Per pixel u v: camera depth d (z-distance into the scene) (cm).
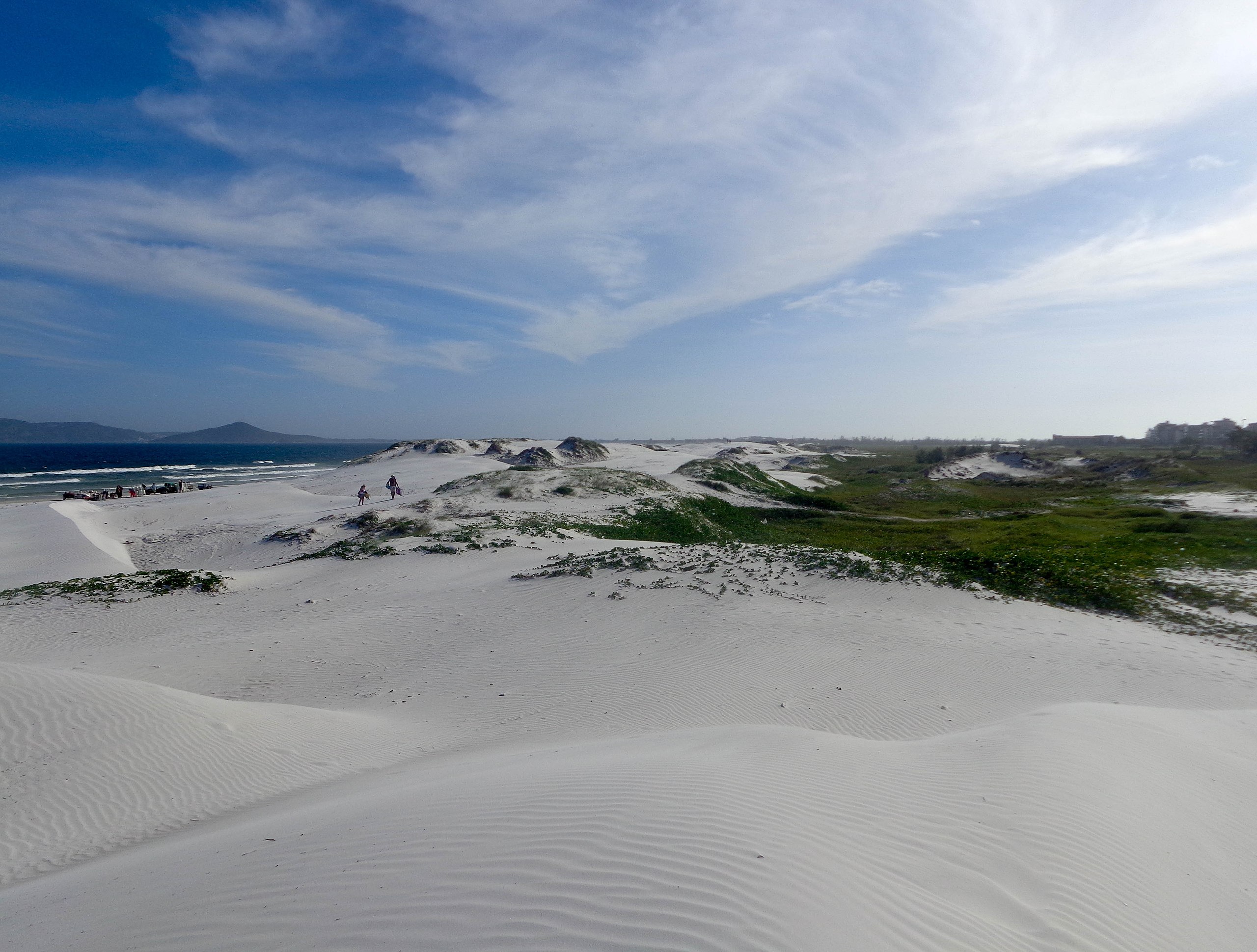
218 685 1364
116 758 879
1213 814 676
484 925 393
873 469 8519
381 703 1263
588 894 421
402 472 5631
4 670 1030
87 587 2111
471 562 2430
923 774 718
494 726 1099
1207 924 491
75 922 466
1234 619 1678
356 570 2381
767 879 438
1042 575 2089
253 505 4188
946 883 482
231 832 642
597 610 1712
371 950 378
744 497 4612
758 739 847
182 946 406
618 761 721
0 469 10394
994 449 9244
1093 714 951
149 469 10319
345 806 658
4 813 745
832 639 1473
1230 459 7094
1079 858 543
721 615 1628
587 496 3969
